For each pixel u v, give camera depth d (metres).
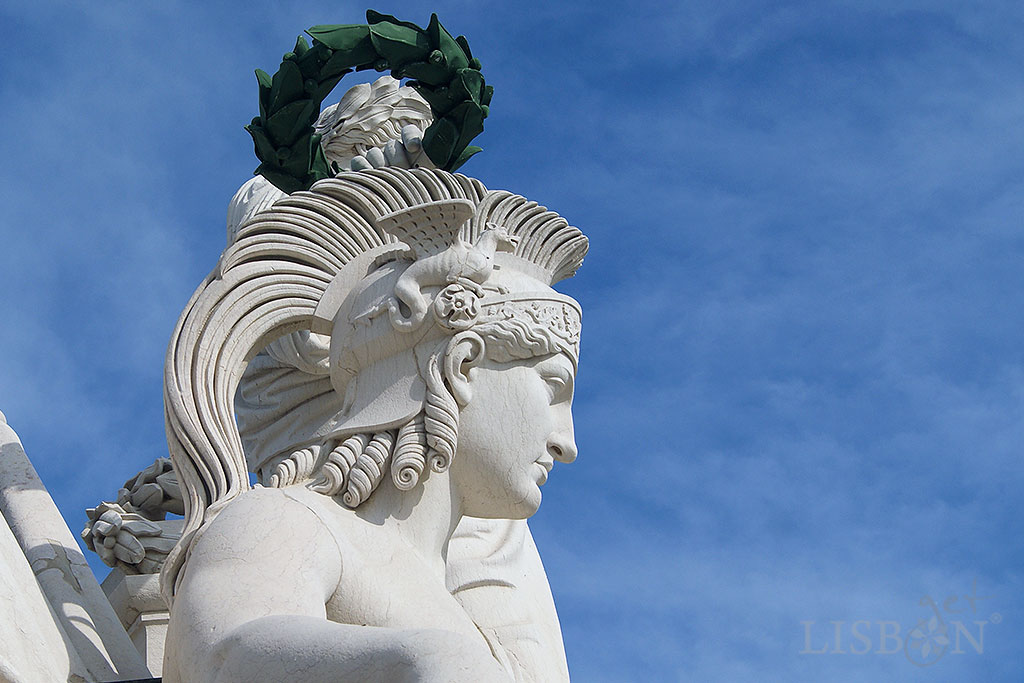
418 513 3.83
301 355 4.50
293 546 3.48
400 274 4.02
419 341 3.93
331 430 3.92
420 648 2.99
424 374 3.89
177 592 3.46
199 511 3.84
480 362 3.97
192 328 4.02
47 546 4.10
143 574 4.45
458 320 3.91
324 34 4.78
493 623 4.38
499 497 3.95
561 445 4.09
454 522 3.93
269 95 4.88
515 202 4.36
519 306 4.05
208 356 4.00
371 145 5.48
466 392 3.91
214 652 3.17
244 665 3.10
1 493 4.29
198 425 3.92
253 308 4.08
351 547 3.61
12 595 3.53
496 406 3.96
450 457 3.85
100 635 3.95
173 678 3.37
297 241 4.17
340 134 5.48
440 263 3.96
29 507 4.23
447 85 4.80
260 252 4.13
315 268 4.17
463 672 2.94
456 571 4.43
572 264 4.44
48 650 3.56
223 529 3.49
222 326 4.04
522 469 3.95
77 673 3.65
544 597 4.62
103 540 4.48
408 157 4.91
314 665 3.04
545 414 4.03
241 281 4.09
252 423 4.67
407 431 3.84
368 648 3.02
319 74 4.80
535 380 4.03
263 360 4.70
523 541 4.66
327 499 3.75
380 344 3.94
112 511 4.54
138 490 4.75
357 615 3.53
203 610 3.29
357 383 3.98
